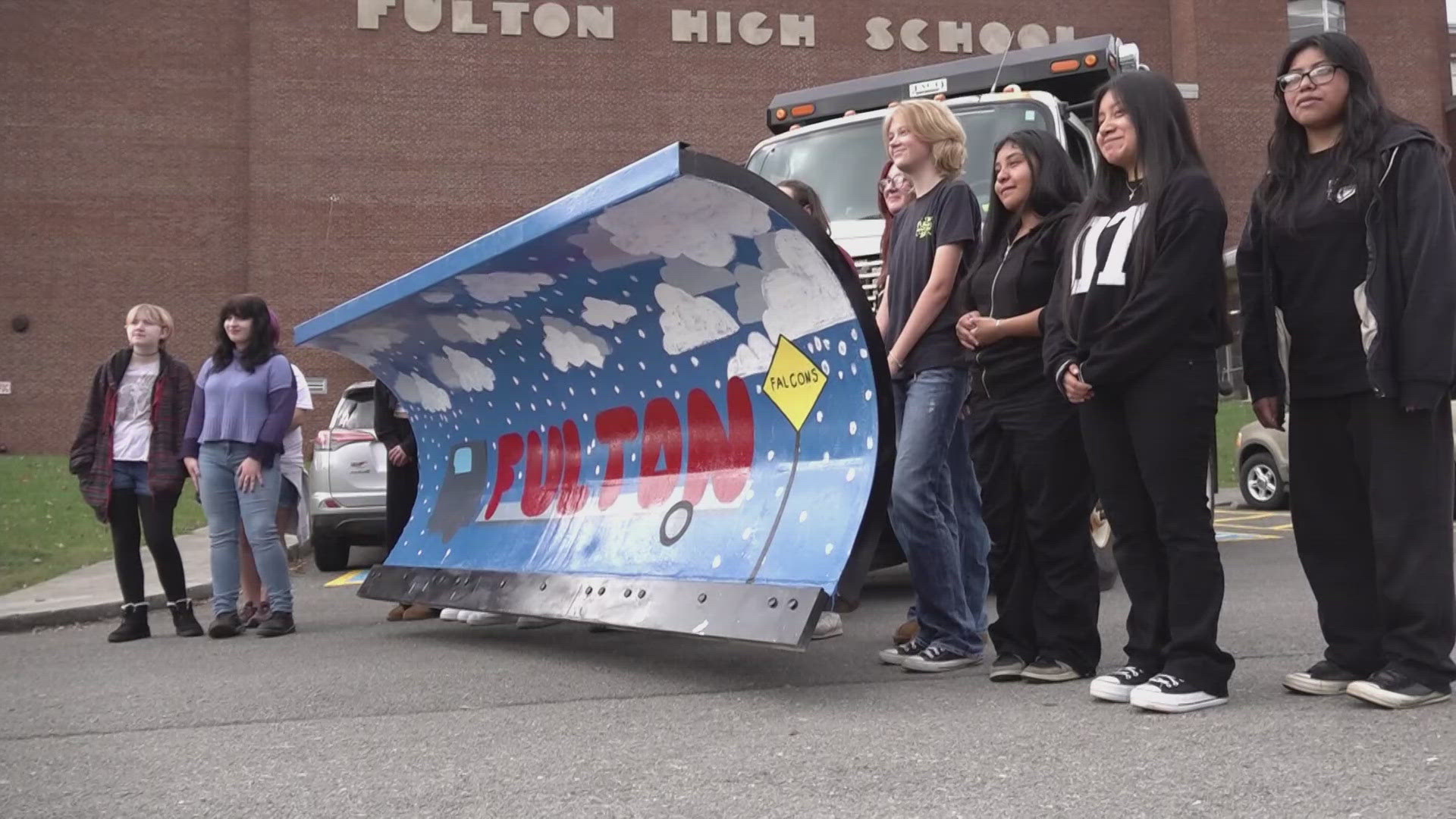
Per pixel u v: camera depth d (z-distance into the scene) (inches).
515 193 1172.5
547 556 227.3
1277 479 582.6
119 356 276.1
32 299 1121.4
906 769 133.7
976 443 181.3
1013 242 179.8
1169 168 154.2
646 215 176.4
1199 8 1264.8
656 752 146.3
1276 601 261.6
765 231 172.9
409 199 1155.3
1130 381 156.9
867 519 170.6
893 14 1238.3
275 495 270.2
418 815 125.6
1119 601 272.4
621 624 195.2
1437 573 150.3
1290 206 159.6
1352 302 153.9
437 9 1162.6
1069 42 347.6
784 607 168.7
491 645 237.3
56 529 549.6
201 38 1149.7
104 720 179.0
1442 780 121.0
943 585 190.9
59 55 1128.2
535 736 157.6
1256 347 165.9
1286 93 157.4
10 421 1115.3
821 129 338.0
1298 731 141.3
